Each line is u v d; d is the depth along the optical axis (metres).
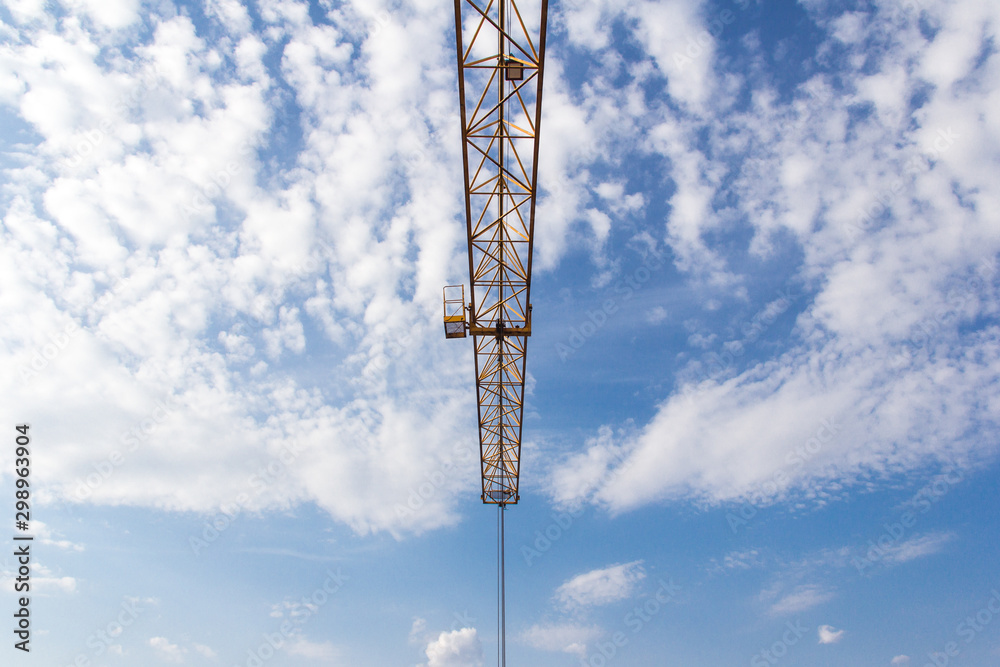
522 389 28.14
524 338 24.73
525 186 19.66
